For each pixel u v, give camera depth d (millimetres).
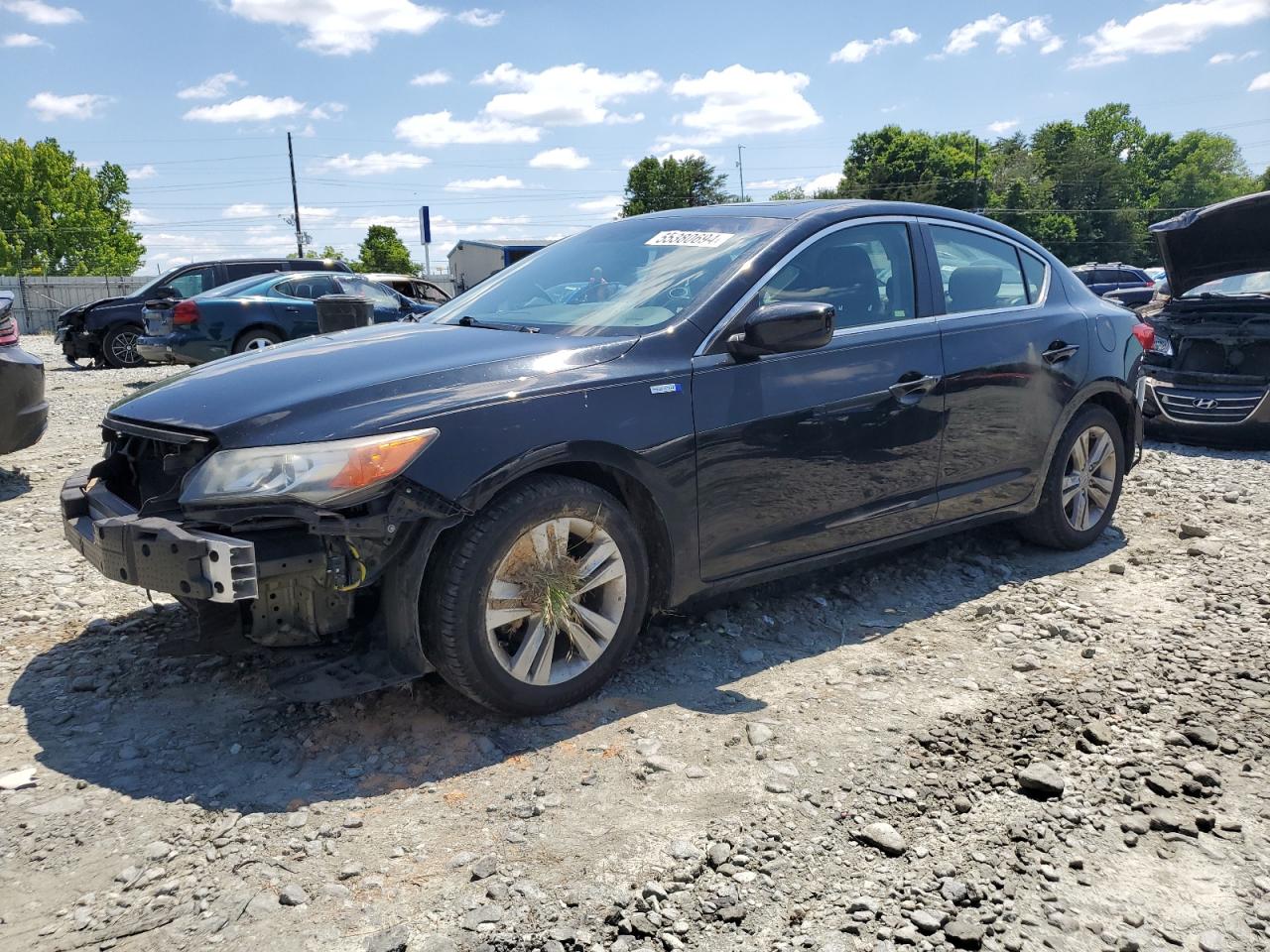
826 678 3574
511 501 3080
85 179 78688
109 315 15578
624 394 3316
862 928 2264
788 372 3721
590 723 3240
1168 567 4797
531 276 4344
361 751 3070
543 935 2229
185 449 3092
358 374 3188
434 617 3014
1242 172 130000
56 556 5012
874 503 4043
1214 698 3402
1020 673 3619
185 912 2328
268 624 3027
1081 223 89312
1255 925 2295
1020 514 4691
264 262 16172
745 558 3688
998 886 2422
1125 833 2643
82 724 3262
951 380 4223
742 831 2625
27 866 2512
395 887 2412
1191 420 7836
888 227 4273
